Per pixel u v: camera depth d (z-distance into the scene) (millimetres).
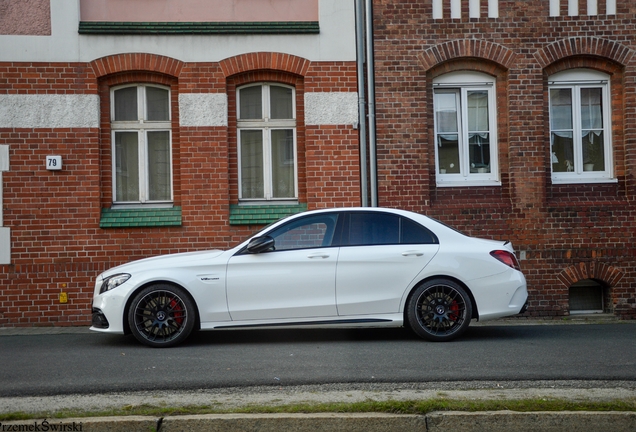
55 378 6578
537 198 12102
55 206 11500
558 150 12523
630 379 6441
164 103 12180
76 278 11461
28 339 9578
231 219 11820
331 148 12008
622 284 12023
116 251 11578
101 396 5914
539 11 12219
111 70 11711
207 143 11836
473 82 12414
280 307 8383
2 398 5863
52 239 11469
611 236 12117
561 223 12094
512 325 10719
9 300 11336
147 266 8414
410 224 8727
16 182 11438
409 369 6809
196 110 11836
